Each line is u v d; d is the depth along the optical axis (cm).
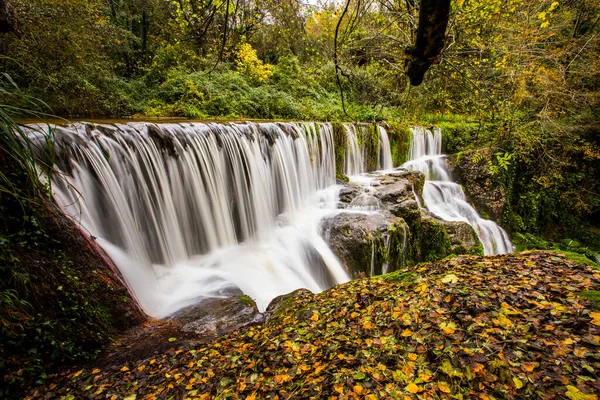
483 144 1384
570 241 1352
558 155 1363
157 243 626
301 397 258
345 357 292
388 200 954
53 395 304
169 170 657
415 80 352
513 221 1371
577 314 272
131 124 612
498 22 761
